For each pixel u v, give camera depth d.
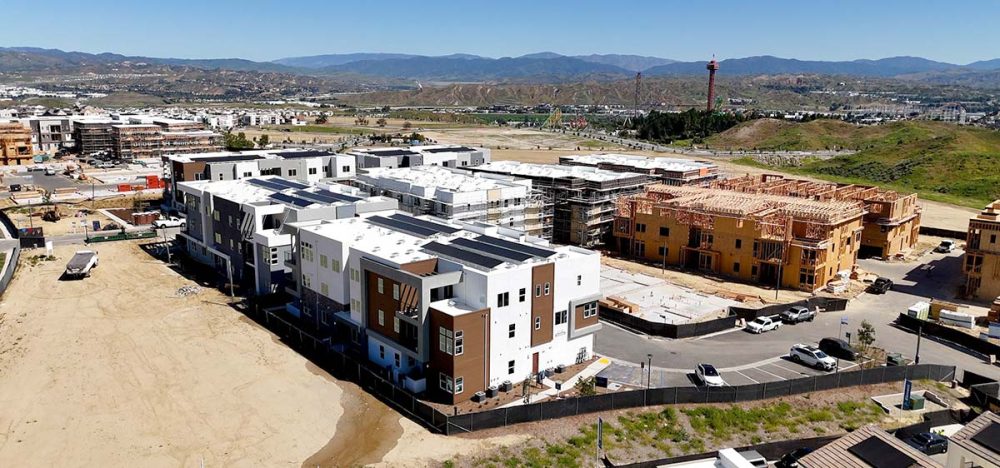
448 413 65.31
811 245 106.88
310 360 79.56
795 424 66.06
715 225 116.62
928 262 130.62
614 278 114.06
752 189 150.75
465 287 70.50
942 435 61.16
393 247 80.31
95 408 68.00
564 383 73.00
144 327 89.75
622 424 64.94
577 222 136.25
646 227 126.88
